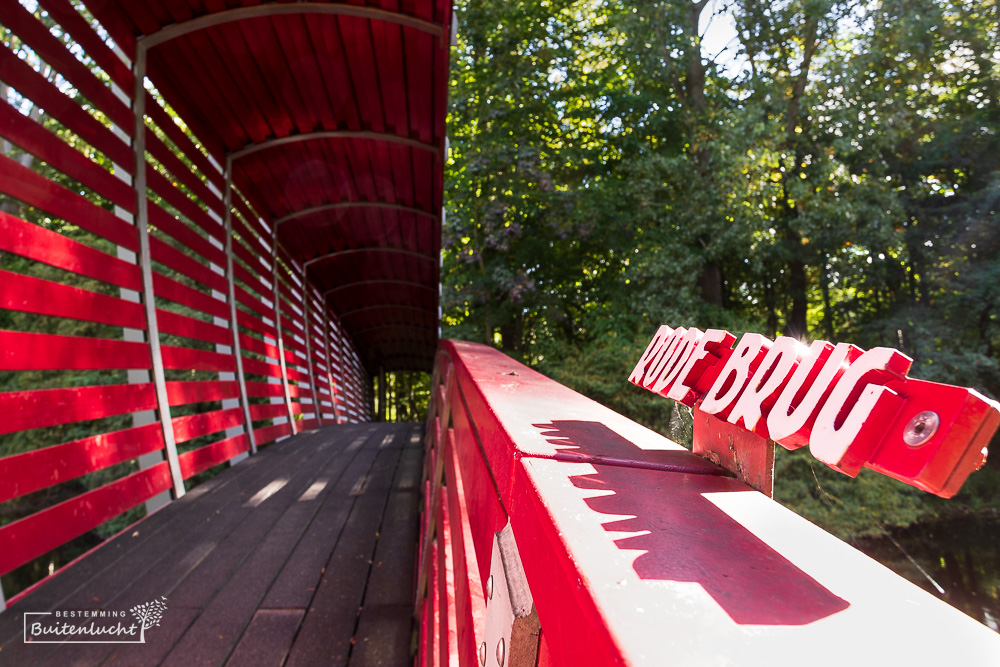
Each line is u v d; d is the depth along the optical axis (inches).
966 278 470.3
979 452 16.8
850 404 21.3
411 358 1107.3
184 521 159.3
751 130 522.3
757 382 27.9
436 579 76.7
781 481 359.9
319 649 95.0
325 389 552.7
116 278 160.4
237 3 192.7
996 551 317.1
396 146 303.0
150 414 175.8
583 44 795.4
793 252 604.1
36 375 433.4
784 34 586.9
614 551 18.8
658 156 579.8
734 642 14.3
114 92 174.1
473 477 50.9
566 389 56.7
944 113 567.8
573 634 17.1
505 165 635.5
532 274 724.7
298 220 398.9
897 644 14.6
